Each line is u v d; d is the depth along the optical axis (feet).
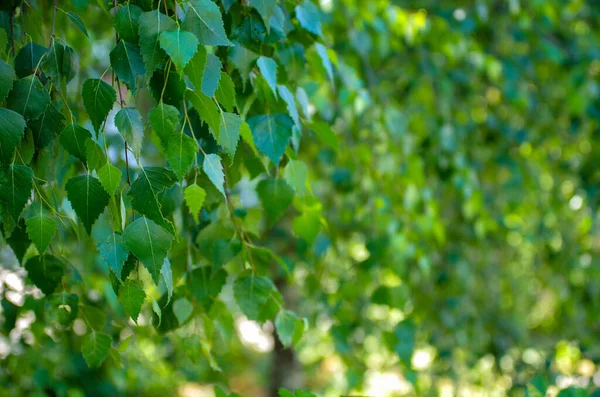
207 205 4.39
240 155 4.25
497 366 9.50
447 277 8.68
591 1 9.93
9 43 4.10
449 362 9.29
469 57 8.46
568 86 9.02
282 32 4.19
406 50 8.57
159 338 5.23
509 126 9.24
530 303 11.14
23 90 3.59
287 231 9.32
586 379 7.55
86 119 5.17
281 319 4.26
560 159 10.00
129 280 3.61
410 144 7.12
